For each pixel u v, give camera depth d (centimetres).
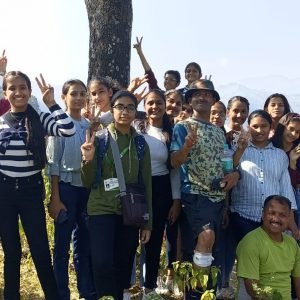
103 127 465
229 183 443
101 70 659
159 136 475
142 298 444
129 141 418
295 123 504
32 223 405
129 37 676
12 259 407
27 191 401
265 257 430
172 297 510
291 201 476
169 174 477
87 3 671
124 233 420
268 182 469
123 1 659
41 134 400
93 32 666
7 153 390
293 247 445
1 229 403
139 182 418
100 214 405
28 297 505
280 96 574
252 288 421
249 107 540
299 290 448
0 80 476
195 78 785
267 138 488
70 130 407
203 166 433
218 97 456
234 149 507
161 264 541
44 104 414
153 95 471
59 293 448
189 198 439
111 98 449
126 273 436
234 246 513
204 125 445
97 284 403
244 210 474
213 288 425
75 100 455
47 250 412
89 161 392
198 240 428
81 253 472
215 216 436
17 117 400
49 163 443
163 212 476
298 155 504
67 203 449
